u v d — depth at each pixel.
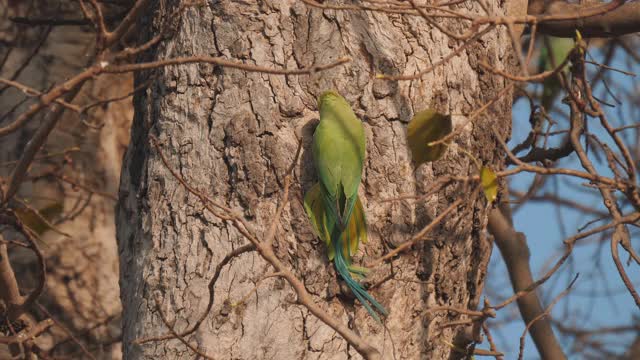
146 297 6.90
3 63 11.77
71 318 12.16
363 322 6.77
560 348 10.80
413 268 6.96
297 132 6.86
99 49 6.04
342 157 6.58
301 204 6.74
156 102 7.25
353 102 6.97
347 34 7.07
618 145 6.27
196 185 6.89
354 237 6.75
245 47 6.99
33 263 12.23
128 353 7.04
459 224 7.23
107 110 12.91
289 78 6.94
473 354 6.86
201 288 6.75
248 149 6.80
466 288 7.51
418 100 7.12
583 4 9.38
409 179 6.98
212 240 6.79
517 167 6.21
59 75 12.52
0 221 7.73
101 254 12.59
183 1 7.26
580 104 6.23
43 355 9.45
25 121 6.08
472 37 6.17
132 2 9.70
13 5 12.62
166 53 7.25
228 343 6.62
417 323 7.00
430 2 7.39
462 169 7.20
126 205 7.58
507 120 7.85
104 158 12.77
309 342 6.62
